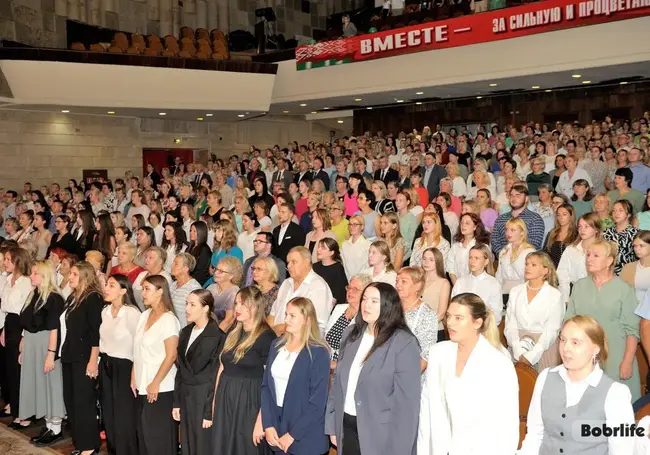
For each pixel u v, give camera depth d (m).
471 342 3.28
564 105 15.66
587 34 11.99
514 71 12.98
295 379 3.93
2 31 15.07
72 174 17.14
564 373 3.01
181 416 4.65
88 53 14.41
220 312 5.46
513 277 5.57
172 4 19.31
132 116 17.73
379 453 3.43
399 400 3.42
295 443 3.92
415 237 7.14
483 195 7.36
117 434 5.12
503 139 13.15
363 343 3.68
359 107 18.28
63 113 16.86
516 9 12.66
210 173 14.72
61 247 8.77
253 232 7.59
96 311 5.43
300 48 15.77
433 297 5.18
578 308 4.54
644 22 11.34
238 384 4.30
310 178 12.22
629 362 4.33
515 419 3.16
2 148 15.99
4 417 6.61
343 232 7.35
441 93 15.67
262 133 20.31
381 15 17.50
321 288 5.01
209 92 15.70
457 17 13.48
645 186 8.56
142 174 18.38
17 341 6.37
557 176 9.30
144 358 4.84
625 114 14.83
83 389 5.43
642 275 4.96
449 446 3.30
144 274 6.39
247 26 21.19
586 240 5.36
